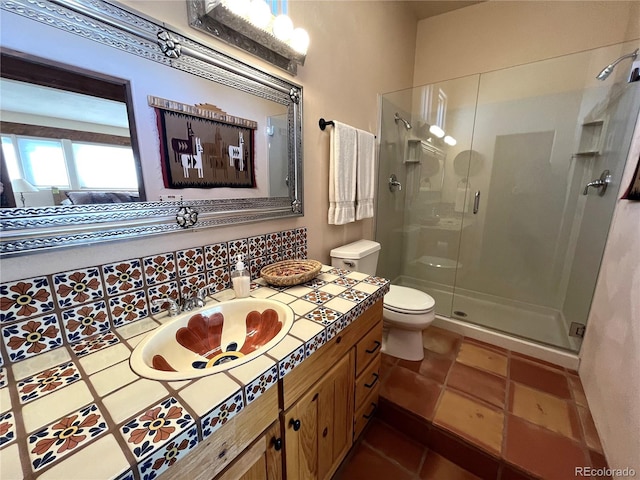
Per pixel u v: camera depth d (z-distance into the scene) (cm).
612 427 107
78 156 69
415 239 275
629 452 92
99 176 73
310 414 84
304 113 136
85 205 71
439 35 238
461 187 245
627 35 171
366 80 184
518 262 229
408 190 268
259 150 116
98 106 71
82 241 71
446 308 229
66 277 70
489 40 219
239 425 60
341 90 161
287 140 128
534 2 199
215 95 97
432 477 113
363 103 184
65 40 64
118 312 80
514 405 134
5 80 58
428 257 271
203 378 60
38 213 64
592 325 154
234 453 60
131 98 77
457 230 253
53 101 64
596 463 106
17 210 61
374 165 198
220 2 88
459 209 249
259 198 119
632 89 149
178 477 49
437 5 222
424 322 157
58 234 67
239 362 65
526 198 220
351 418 111
